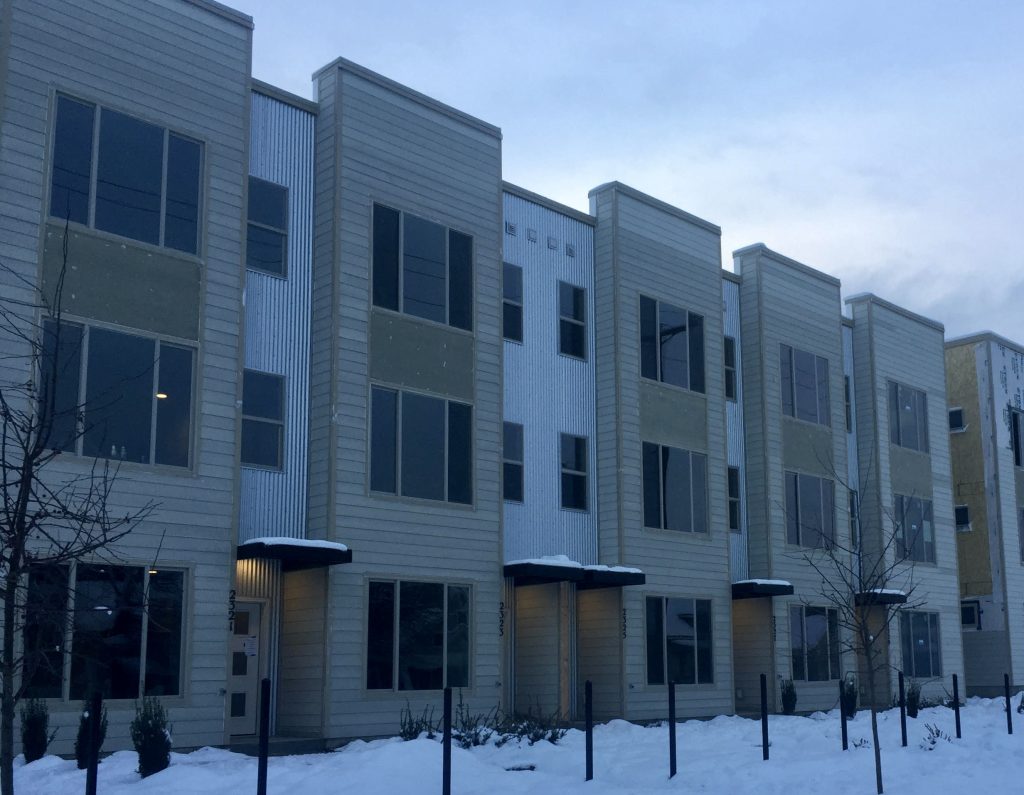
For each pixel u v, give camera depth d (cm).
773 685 2880
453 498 2197
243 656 1973
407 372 2155
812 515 3119
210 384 1850
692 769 1633
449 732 1252
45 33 1742
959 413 4075
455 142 2322
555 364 2567
